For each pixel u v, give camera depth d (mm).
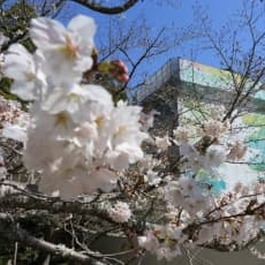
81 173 1511
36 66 1347
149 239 2984
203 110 9484
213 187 3092
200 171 2963
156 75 10820
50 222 5133
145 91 9406
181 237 2961
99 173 1532
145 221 3600
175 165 3697
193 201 2881
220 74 12461
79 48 1297
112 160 1506
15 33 6027
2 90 2791
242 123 12305
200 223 2996
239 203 3199
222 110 6977
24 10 6707
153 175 3684
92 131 1394
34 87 1364
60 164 1477
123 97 1533
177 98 9352
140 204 4375
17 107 2924
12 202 3238
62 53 1293
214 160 2910
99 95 1345
